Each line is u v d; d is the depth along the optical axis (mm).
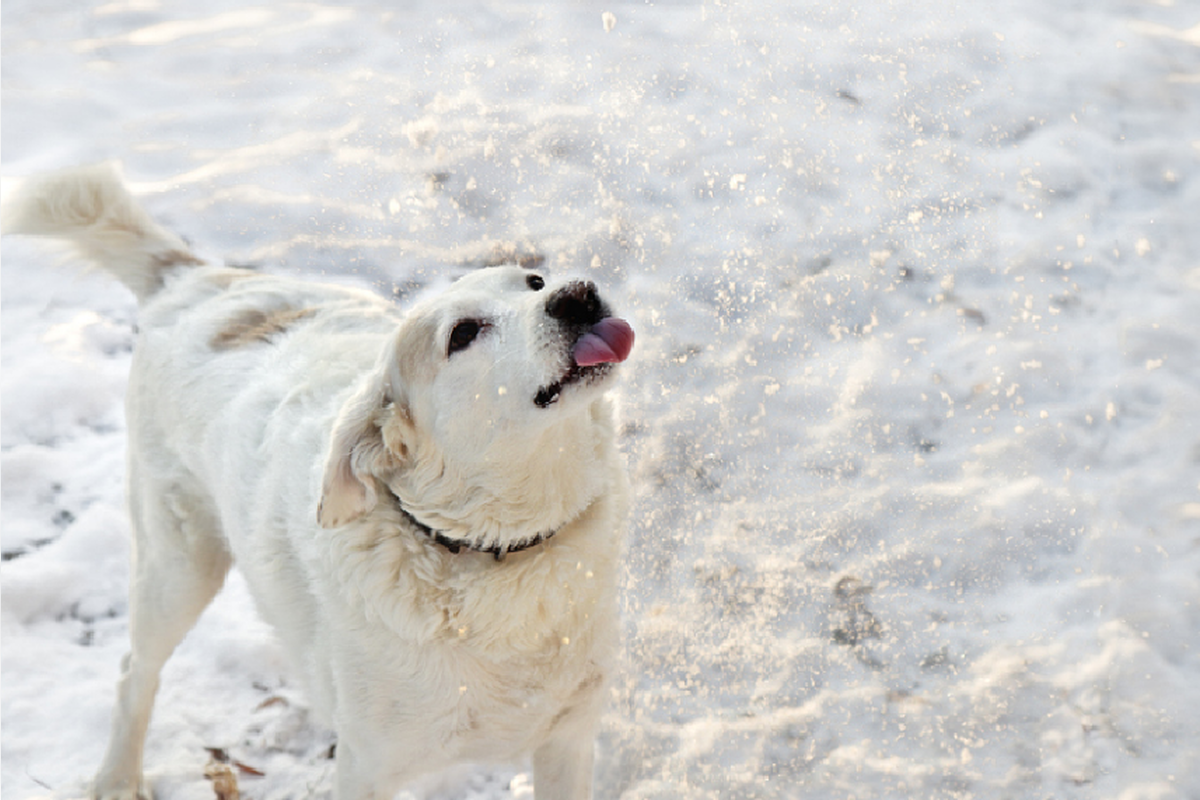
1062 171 5465
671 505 4066
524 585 2500
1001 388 4406
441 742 2656
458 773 3311
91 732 3529
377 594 2520
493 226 5465
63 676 3697
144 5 7930
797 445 4289
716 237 5242
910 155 5664
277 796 3320
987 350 4566
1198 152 5527
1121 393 4320
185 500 3227
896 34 6645
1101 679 3340
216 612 3883
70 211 3490
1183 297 4719
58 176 3467
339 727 2713
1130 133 5691
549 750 2826
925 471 4145
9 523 4246
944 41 6520
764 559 3871
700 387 4523
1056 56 6316
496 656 2545
